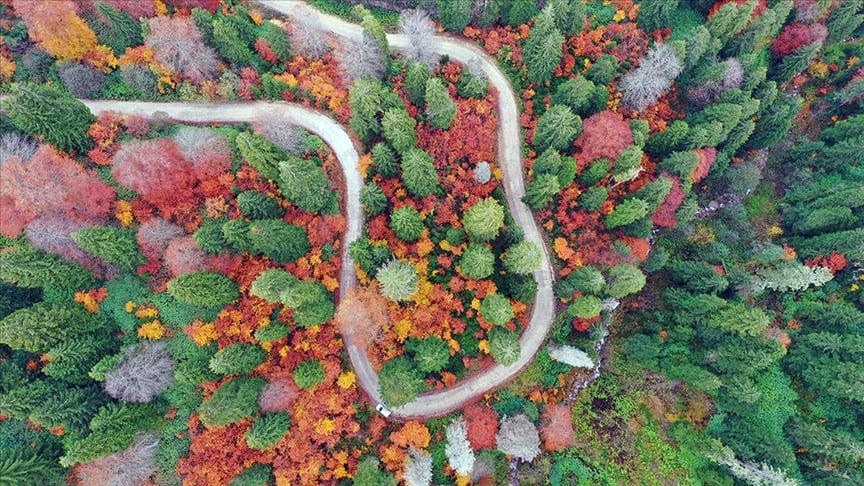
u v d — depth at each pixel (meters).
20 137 57.66
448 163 67.62
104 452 51.22
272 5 77.94
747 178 74.38
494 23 75.81
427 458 59.81
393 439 60.31
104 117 63.72
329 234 65.00
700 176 69.44
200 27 64.38
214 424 52.47
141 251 58.62
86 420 53.41
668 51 66.94
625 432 65.94
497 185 70.19
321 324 60.56
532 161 71.25
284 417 57.16
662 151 68.62
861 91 77.88
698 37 67.50
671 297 67.88
